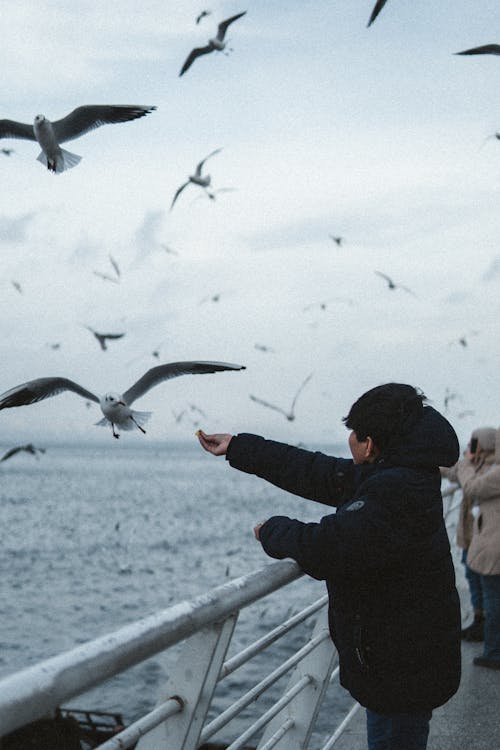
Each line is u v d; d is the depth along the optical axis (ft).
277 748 11.02
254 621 86.28
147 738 7.05
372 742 9.77
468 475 19.45
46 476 630.74
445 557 8.75
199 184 50.24
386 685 8.61
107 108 15.30
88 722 46.60
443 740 14.01
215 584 130.31
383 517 8.32
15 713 4.52
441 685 8.64
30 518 254.68
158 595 120.98
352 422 8.90
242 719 54.13
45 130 15.08
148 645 5.79
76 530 216.33
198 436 10.57
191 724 7.02
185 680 7.05
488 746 13.73
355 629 8.66
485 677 17.42
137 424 10.67
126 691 60.59
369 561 8.30
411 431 8.69
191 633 6.44
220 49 33.32
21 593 120.16
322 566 8.34
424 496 8.48
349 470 9.87
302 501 355.15
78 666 5.09
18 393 9.99
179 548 175.94
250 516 272.51
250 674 66.39
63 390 10.32
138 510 295.28
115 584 129.90
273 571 8.21
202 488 469.98
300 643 76.54
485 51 25.11
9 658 83.25
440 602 8.62
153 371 10.85
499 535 18.01
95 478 599.57
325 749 12.44
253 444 10.37
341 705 45.80
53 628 97.60
